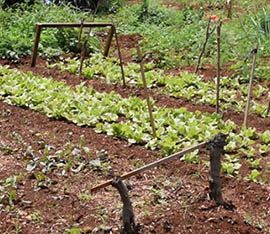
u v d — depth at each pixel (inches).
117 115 254.5
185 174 207.5
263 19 379.9
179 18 426.0
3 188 190.4
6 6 406.6
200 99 283.9
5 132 235.1
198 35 365.7
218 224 175.8
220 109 274.1
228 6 426.3
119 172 207.0
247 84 308.7
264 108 272.4
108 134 234.7
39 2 411.2
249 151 227.0
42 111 254.8
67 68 315.6
